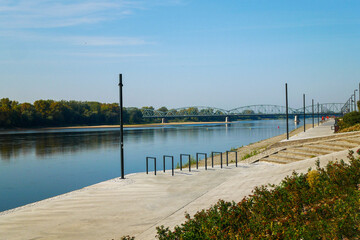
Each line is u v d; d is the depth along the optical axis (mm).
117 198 11938
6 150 46875
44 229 8742
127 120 184625
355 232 4934
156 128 136750
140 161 35281
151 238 7449
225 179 14336
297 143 22469
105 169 30078
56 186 22719
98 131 109438
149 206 10633
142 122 194500
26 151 45562
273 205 6922
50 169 30266
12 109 116375
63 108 142125
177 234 6199
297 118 173000
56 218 9711
